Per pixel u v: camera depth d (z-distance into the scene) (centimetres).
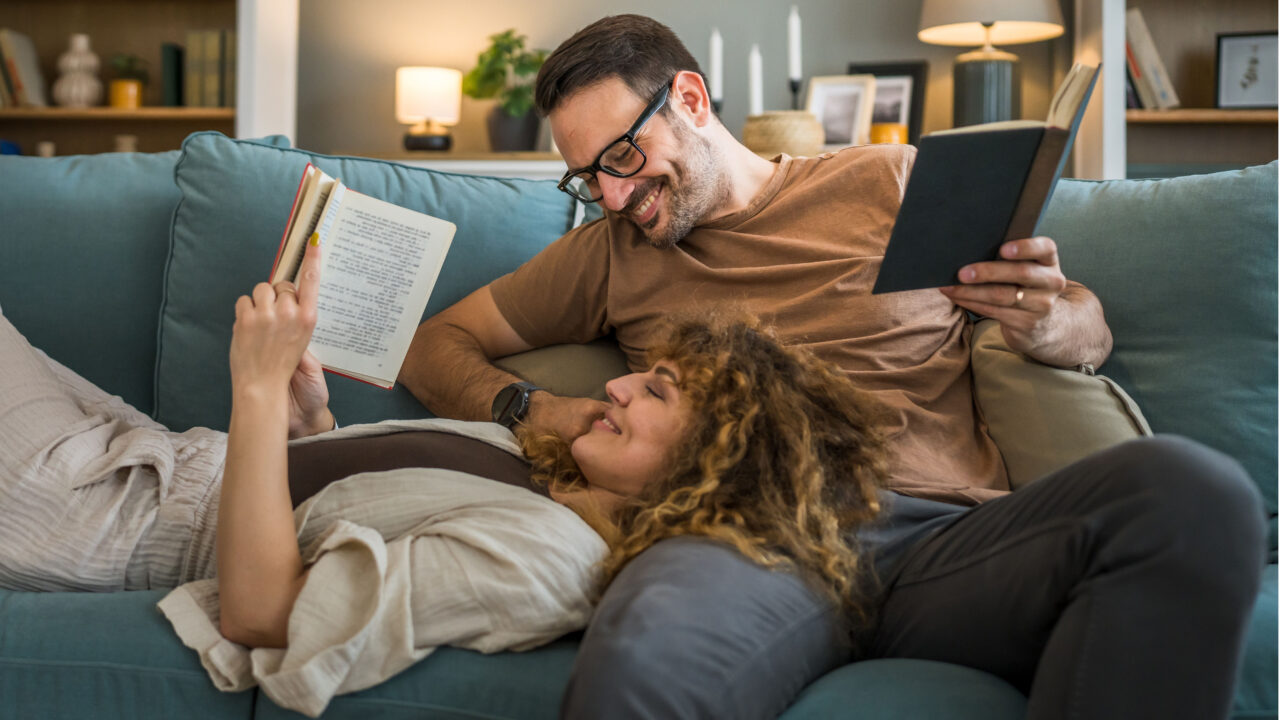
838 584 97
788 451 101
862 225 144
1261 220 139
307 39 389
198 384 158
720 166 147
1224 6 347
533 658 94
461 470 117
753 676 85
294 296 104
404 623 91
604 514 110
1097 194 153
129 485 117
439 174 173
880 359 135
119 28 386
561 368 157
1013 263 111
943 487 119
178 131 379
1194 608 78
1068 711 80
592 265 157
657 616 82
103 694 96
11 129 386
